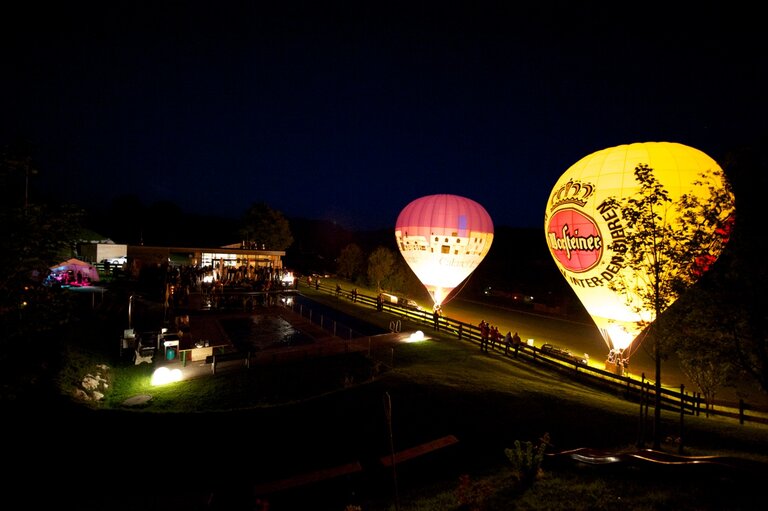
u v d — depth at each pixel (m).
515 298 52.59
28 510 7.46
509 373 18.39
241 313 27.80
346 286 50.44
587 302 20.59
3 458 8.75
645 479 7.58
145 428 11.53
